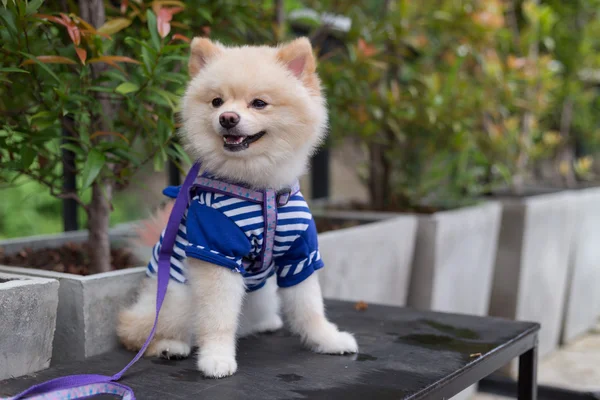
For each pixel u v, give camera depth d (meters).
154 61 2.04
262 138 1.75
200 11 2.51
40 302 1.71
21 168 2.19
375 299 3.10
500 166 4.29
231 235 1.73
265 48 1.91
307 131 1.80
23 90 2.13
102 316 1.92
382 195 4.16
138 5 2.31
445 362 1.79
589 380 3.81
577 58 5.55
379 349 1.92
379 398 1.51
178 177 3.30
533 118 5.04
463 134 3.89
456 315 2.33
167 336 1.86
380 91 3.71
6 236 5.62
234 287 1.76
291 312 1.93
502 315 3.99
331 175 5.57
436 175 4.11
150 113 2.21
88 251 2.47
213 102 1.77
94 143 2.26
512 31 4.82
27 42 1.91
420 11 3.99
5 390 1.57
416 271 3.44
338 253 2.79
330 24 3.61
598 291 5.05
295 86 1.78
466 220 3.58
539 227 4.02
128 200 4.18
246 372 1.71
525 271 3.93
